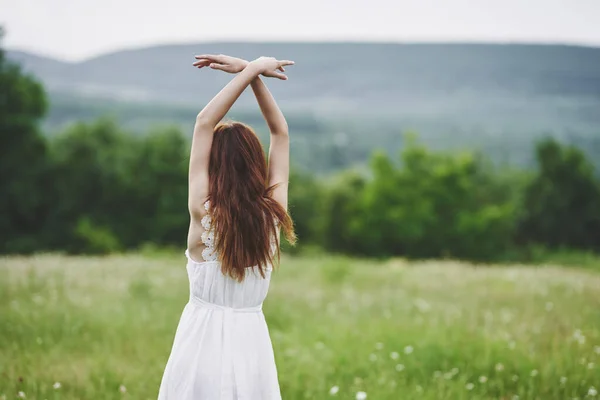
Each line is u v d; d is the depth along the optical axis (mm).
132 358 6512
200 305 3453
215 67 3627
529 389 5539
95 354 6570
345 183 66375
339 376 5973
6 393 5078
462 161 61500
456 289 11641
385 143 151750
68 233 52344
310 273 13914
